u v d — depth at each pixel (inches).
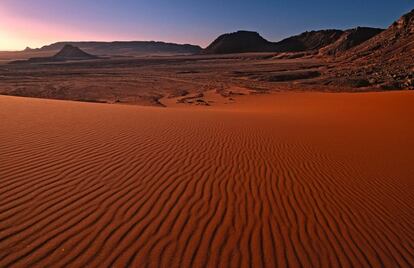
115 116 547.2
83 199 208.1
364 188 285.3
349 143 485.1
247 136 459.2
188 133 442.9
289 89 2383.1
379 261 172.9
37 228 170.2
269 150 386.0
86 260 149.3
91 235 168.6
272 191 253.0
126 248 161.0
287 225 200.4
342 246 183.0
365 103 1257.4
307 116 852.0
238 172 290.7
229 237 180.7
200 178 266.4
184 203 217.2
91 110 607.5
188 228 185.6
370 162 381.1
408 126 722.8
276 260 164.2
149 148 343.3
